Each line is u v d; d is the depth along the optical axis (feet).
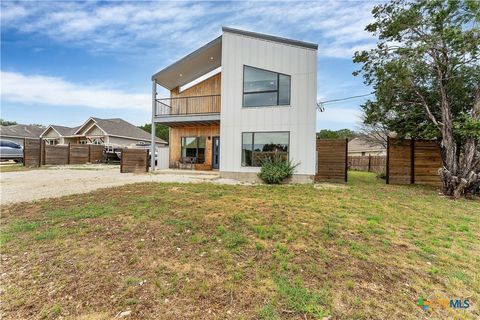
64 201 18.65
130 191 22.75
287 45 32.40
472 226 14.56
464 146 26.94
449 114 27.68
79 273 8.68
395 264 9.56
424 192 27.27
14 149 61.62
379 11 29.27
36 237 11.60
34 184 27.32
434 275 8.86
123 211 15.76
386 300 7.38
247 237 11.82
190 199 19.39
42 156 55.11
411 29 27.43
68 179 31.96
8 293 7.55
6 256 9.89
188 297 7.41
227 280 8.26
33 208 16.76
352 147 100.12
